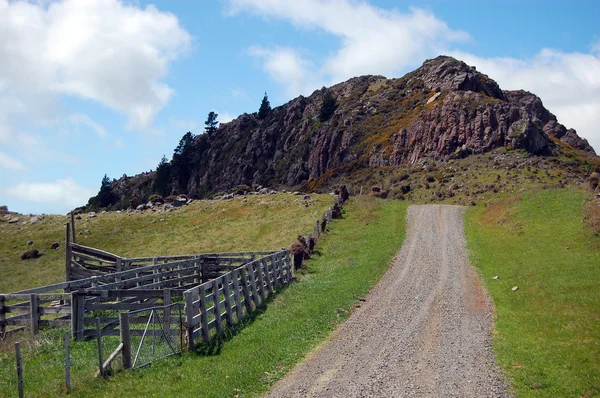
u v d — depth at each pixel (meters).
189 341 15.96
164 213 58.38
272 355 15.14
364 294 23.66
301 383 13.22
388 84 161.38
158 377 13.64
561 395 12.32
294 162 145.50
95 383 13.27
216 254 29.42
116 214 60.34
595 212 33.88
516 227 37.19
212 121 197.38
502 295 23.11
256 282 22.91
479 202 58.81
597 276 23.02
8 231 54.59
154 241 47.12
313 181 124.94
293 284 26.47
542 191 46.47
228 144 178.88
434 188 76.75
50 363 15.07
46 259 44.41
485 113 103.25
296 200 57.62
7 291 35.78
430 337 17.23
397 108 136.62
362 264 30.06
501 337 17.23
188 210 58.81
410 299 22.66
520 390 12.76
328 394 12.50
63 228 54.06
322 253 34.62
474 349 15.96
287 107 176.25
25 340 17.11
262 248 40.12
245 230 47.56
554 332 16.95
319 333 17.62
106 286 21.89
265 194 64.56
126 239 48.41
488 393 12.57
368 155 119.44
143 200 147.88
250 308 20.94
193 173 179.62
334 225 44.03
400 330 18.05
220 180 164.88
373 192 77.31
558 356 14.73
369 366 14.44
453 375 13.76
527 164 83.62
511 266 28.00
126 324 14.45
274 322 19.06
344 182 110.94
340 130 137.25
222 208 57.91
